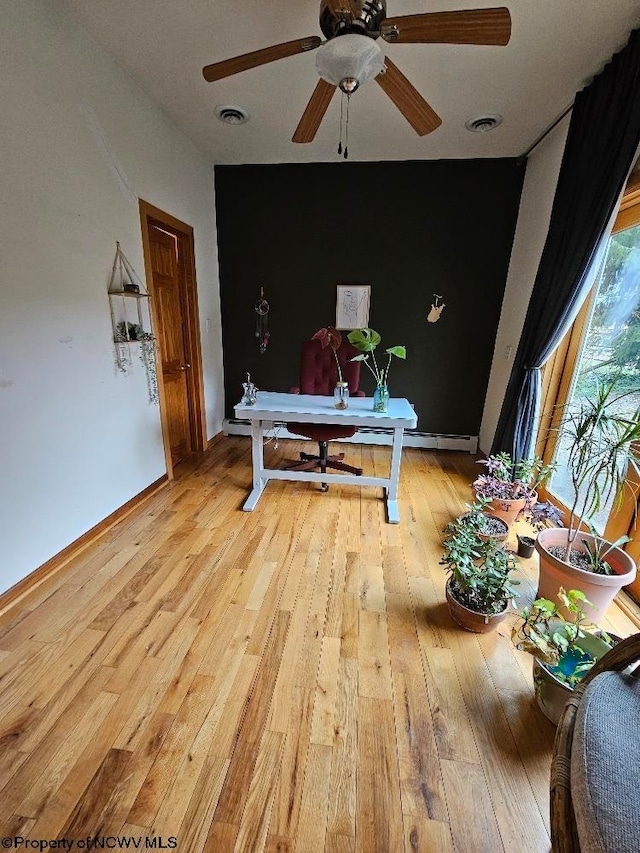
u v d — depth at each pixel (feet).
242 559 6.88
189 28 6.09
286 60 6.61
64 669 4.68
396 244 11.27
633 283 6.70
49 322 5.98
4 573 5.50
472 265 11.16
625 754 2.31
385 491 9.46
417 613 5.76
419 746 3.98
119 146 7.25
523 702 4.48
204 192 10.86
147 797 3.50
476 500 8.61
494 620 5.21
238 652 4.98
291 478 9.11
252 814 3.40
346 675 4.72
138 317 8.21
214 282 11.99
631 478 6.12
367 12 4.21
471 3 5.41
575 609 4.31
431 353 12.00
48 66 5.61
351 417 8.17
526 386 8.54
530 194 9.83
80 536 6.95
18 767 3.69
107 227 7.13
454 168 10.52
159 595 5.94
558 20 5.60
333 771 3.73
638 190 6.32
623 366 6.92
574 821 2.30
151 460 9.16
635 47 5.73
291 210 11.38
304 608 5.77
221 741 3.96
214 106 8.20
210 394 12.26
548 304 7.82
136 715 4.18
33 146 5.48
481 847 3.25
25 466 5.72
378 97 7.54
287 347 12.58
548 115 8.11
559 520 6.81
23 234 5.43
